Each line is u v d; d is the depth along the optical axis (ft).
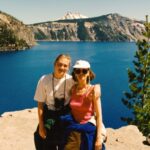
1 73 504.02
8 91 354.54
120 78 449.06
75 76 18.74
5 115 42.80
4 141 32.42
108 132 36.14
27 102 302.86
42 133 19.36
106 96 325.01
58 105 19.31
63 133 18.78
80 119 18.37
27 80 431.84
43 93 19.56
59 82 19.40
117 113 258.57
